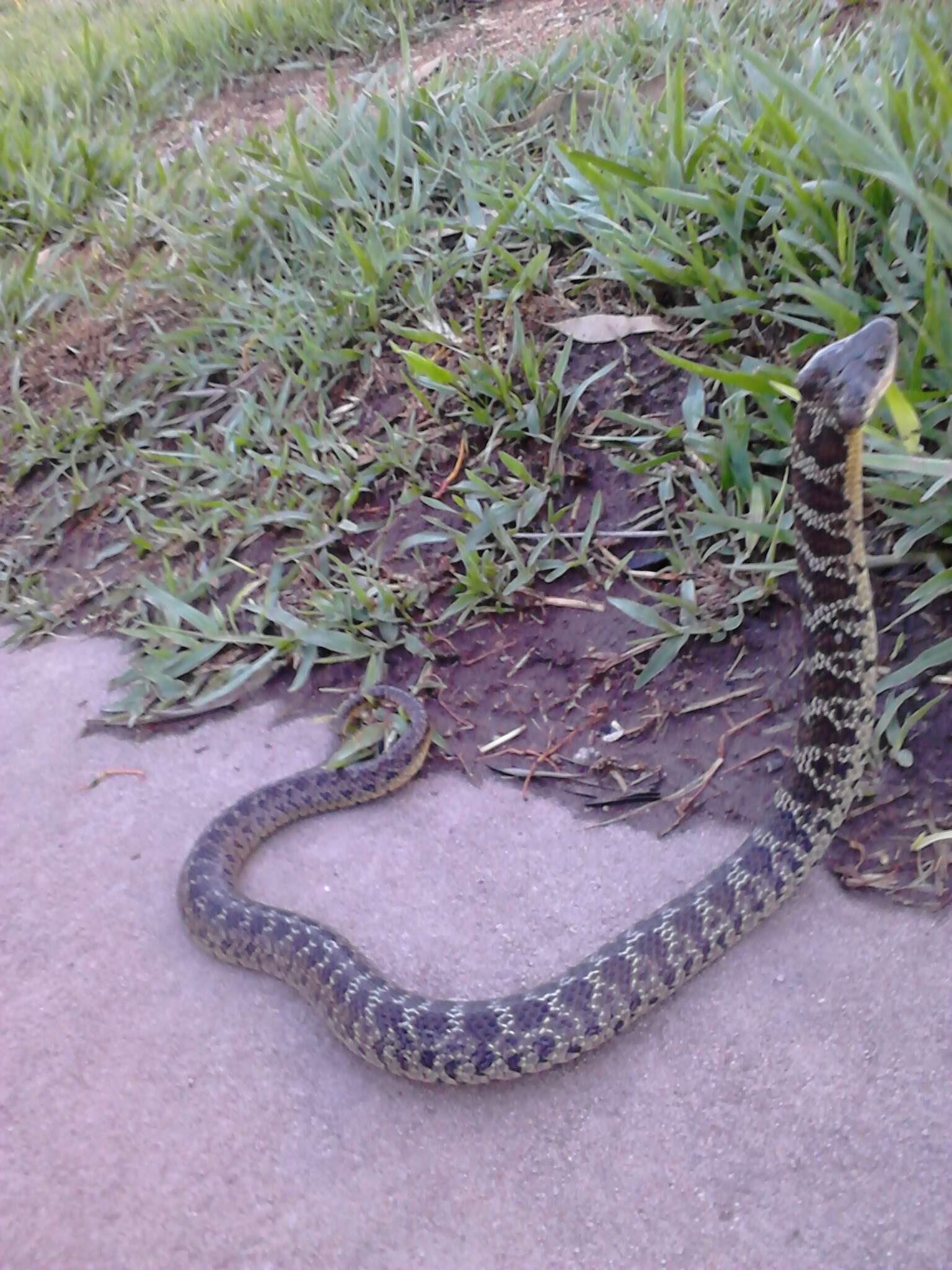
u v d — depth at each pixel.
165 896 0.55
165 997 0.50
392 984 0.46
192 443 0.80
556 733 0.58
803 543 0.43
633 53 0.93
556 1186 0.40
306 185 0.90
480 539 0.66
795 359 0.62
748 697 0.56
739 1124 0.40
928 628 0.53
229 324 0.85
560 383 0.70
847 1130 0.39
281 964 0.49
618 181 0.74
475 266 0.80
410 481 0.71
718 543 0.61
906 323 0.58
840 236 0.61
